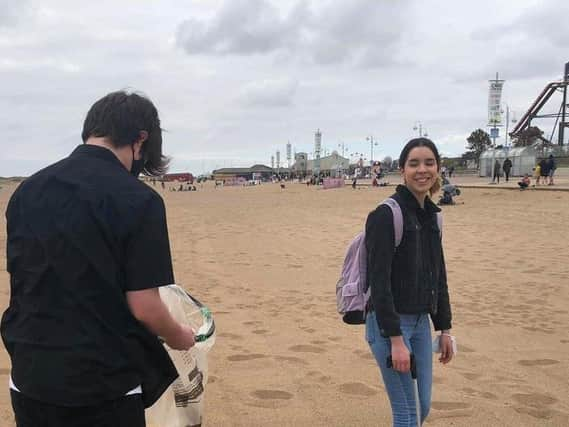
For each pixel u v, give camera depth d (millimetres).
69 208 1763
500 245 11398
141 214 1772
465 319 6262
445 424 3682
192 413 2463
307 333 5820
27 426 1862
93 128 1950
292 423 3711
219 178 129125
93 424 1794
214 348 5309
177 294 2486
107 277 1739
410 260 2664
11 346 1847
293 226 16406
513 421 3734
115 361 1771
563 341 5449
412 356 2596
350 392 4238
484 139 94125
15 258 1833
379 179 58031
